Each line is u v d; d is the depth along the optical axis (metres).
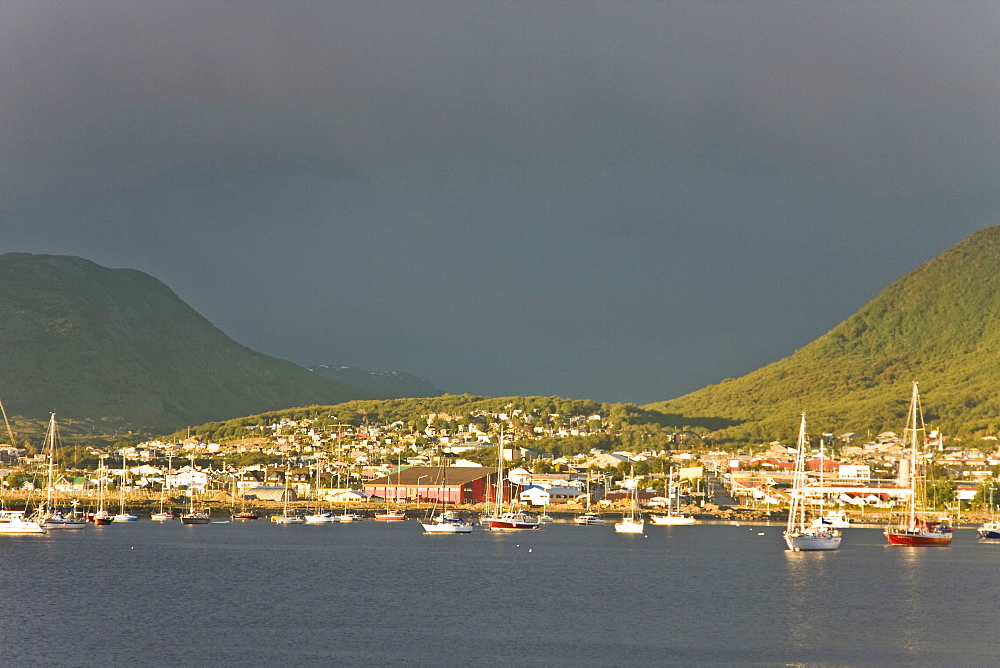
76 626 130.00
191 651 115.38
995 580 184.62
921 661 112.38
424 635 125.56
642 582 179.38
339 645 119.06
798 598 159.25
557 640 122.88
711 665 110.19
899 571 199.50
